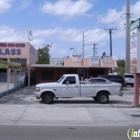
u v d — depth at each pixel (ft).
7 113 48.16
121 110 53.01
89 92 63.82
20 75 113.50
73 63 147.43
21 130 34.24
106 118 44.50
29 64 133.59
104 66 135.95
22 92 93.91
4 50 140.56
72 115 46.88
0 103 63.36
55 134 31.96
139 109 54.54
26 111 50.42
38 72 136.46
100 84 64.18
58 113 48.70
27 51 141.28
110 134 32.24
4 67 79.51
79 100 70.49
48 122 40.78
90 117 45.24
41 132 33.06
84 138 29.96
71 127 36.86
